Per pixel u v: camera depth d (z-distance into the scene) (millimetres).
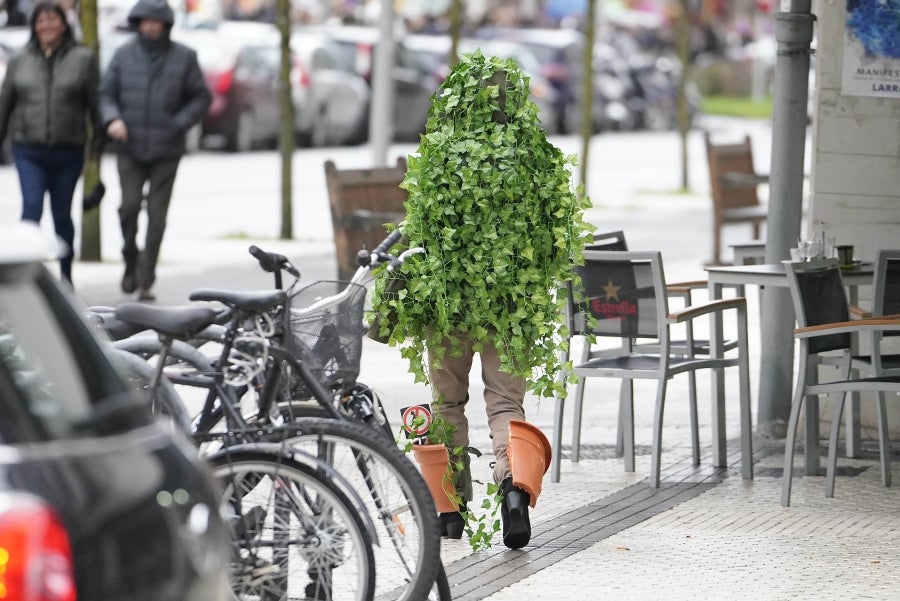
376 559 7879
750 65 80250
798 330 11695
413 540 7836
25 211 19234
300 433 7719
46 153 19297
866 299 14500
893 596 9258
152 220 20328
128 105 20094
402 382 16328
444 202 9945
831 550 10336
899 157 13836
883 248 13953
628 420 12742
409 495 7805
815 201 14062
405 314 10062
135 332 8273
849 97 13898
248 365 7969
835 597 9227
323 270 23953
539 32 60688
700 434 14375
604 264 12492
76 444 5164
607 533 10742
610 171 46000
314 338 8188
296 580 7727
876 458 13414
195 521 5516
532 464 10047
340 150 46438
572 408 15586
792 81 13812
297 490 7699
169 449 5598
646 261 12250
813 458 12688
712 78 80062
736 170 27125
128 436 5445
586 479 12539
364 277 8422
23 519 4707
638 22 79188
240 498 7680
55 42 19344
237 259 24797
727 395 16266
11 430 5031
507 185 9930
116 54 20219
